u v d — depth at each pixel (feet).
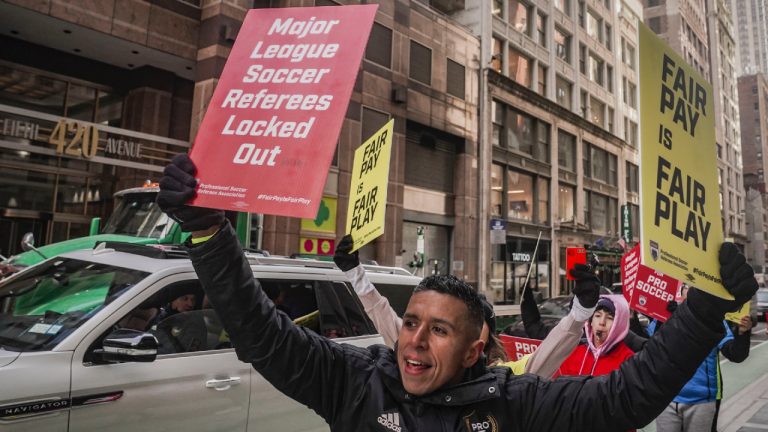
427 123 69.15
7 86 45.52
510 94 84.12
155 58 49.65
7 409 8.22
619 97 119.03
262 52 6.00
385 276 16.99
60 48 47.70
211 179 5.40
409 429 4.82
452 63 74.69
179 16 48.88
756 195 258.16
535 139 90.17
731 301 4.44
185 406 10.62
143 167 44.60
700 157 5.78
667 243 4.86
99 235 23.02
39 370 8.81
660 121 5.39
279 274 13.70
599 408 4.67
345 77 5.47
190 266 11.75
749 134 308.81
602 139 110.01
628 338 11.57
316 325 14.03
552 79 95.09
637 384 4.52
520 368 8.57
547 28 96.73
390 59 64.85
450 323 4.82
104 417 9.41
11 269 19.54
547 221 91.50
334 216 56.29
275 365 5.14
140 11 46.16
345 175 57.67
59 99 48.85
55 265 12.80
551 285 89.81
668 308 14.24
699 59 190.60
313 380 5.30
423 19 70.23
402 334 5.05
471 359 5.04
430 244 71.72
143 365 10.17
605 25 117.80
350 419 5.16
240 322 4.96
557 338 7.37
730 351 12.35
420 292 5.09
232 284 4.88
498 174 81.97
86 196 48.83
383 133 8.82
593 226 105.40
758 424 20.81
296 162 5.19
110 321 10.02
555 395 4.93
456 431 4.75
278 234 50.55
